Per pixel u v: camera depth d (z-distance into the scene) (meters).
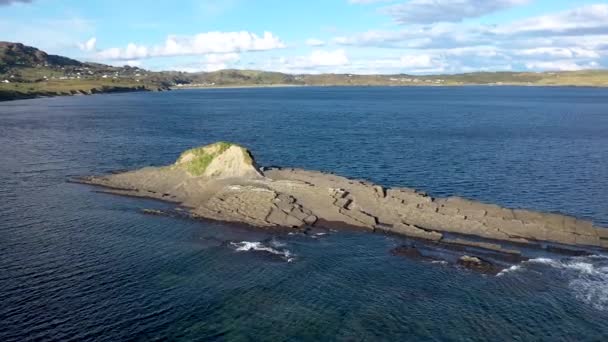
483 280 44.97
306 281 44.56
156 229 57.25
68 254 49.34
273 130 154.38
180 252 50.59
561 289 43.47
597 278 45.47
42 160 98.50
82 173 86.31
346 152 111.88
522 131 150.88
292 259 49.28
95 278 44.06
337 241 53.91
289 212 60.62
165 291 42.00
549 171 90.75
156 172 78.75
